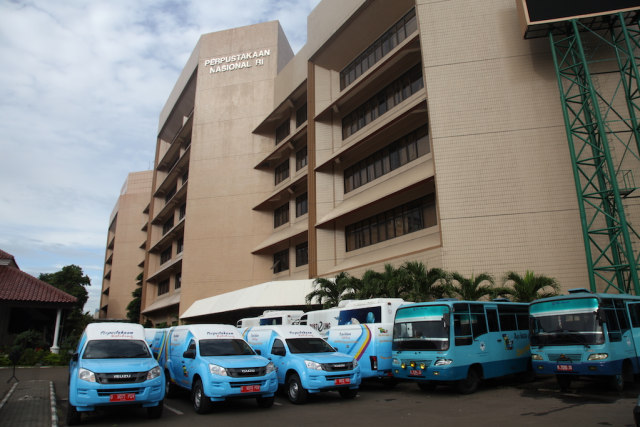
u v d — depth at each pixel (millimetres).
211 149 43844
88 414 10719
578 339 11844
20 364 26172
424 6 24547
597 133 20203
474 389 13008
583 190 19078
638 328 13141
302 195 36562
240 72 45344
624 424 8148
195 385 11117
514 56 22516
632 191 18828
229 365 10688
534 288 17062
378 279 19016
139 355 10773
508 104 21953
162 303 49188
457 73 22984
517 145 21328
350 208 28156
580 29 21469
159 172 62750
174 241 51656
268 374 11008
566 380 12555
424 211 24281
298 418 9805
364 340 14492
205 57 46938
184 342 12680
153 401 9734
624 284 17828
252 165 42344
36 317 35219
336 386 11773
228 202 41875
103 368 9531
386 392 13977
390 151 27891
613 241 18484
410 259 22344
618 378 11781
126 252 76688
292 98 38219
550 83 21750
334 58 33688
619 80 21219
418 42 25109
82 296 74688
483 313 13922
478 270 20188
